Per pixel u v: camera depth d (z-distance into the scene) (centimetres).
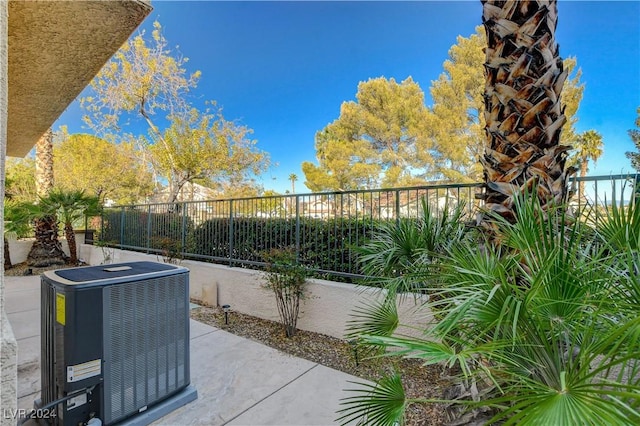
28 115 312
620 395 94
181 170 1199
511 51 209
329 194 416
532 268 152
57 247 848
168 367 228
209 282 537
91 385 184
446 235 256
